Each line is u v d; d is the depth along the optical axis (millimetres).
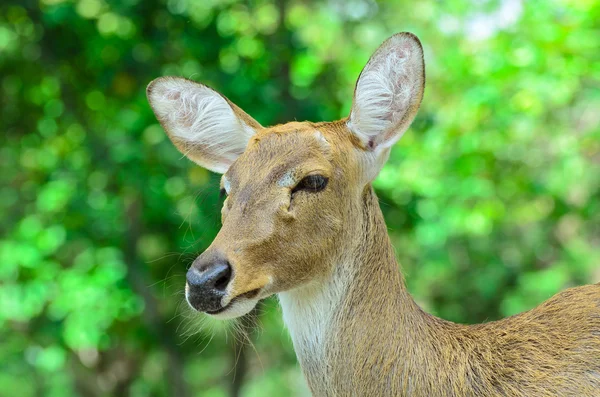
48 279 12734
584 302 5129
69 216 12641
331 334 5059
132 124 12078
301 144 4977
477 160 13750
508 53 13641
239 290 4645
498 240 17891
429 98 15281
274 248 4781
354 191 5125
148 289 13344
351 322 5035
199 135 5730
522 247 18016
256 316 6820
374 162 5266
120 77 12758
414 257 16812
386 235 5285
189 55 12992
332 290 5062
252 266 4719
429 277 18062
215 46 12594
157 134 12461
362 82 5156
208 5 13422
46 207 12664
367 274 5109
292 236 4820
